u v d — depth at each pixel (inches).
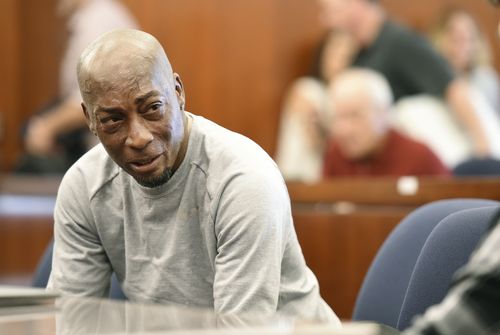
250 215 159.3
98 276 182.7
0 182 526.0
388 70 526.9
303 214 327.3
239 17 581.3
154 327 99.4
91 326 103.6
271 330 93.6
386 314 175.6
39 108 596.4
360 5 534.9
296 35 563.5
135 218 173.8
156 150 156.6
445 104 519.2
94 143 584.4
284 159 564.1
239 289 158.1
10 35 604.7
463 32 518.3
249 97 579.8
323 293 318.3
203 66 589.6
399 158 520.7
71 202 180.9
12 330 104.0
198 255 169.6
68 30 592.1
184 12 589.9
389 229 301.1
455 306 93.0
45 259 205.5
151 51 154.8
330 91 544.1
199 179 166.6
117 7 588.7
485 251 95.0
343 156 535.2
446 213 171.8
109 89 152.3
